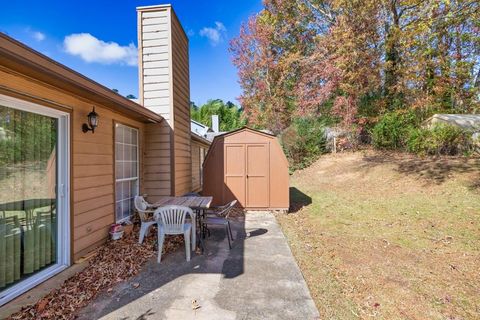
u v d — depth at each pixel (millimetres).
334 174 10383
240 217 6312
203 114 23312
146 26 6047
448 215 5281
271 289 2861
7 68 2469
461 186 6637
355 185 8719
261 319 2332
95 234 4016
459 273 3207
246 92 19188
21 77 2711
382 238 4535
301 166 12430
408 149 10188
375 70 11148
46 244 3176
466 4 9086
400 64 11438
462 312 2439
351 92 11578
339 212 6383
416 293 2775
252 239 4641
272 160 6957
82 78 3020
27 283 2816
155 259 3686
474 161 8141
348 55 11102
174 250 4055
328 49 12172
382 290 2842
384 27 11367
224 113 23688
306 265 3500
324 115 13133
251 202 6953
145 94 6031
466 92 12219
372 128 11812
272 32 17266
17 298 2609
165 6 5977
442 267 3375
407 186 7496
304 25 16500
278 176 6918
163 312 2428
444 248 3961
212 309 2480
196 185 10516
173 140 5965
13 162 2789
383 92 12102
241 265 3504
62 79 2775
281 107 17234
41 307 2451
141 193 5758
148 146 5984
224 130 23078
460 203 5770
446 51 11406
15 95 2672
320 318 2350
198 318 2344
